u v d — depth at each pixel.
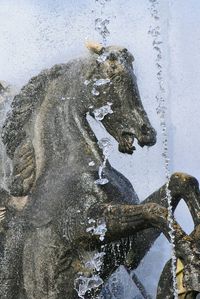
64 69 13.73
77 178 13.23
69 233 13.08
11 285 13.52
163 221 12.36
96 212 12.90
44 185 13.50
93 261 13.12
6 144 13.84
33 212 13.46
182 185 12.68
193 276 12.05
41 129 13.67
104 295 13.86
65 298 13.27
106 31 13.84
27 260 13.41
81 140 13.47
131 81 13.16
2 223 13.66
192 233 12.37
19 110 13.77
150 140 12.99
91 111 13.37
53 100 13.68
